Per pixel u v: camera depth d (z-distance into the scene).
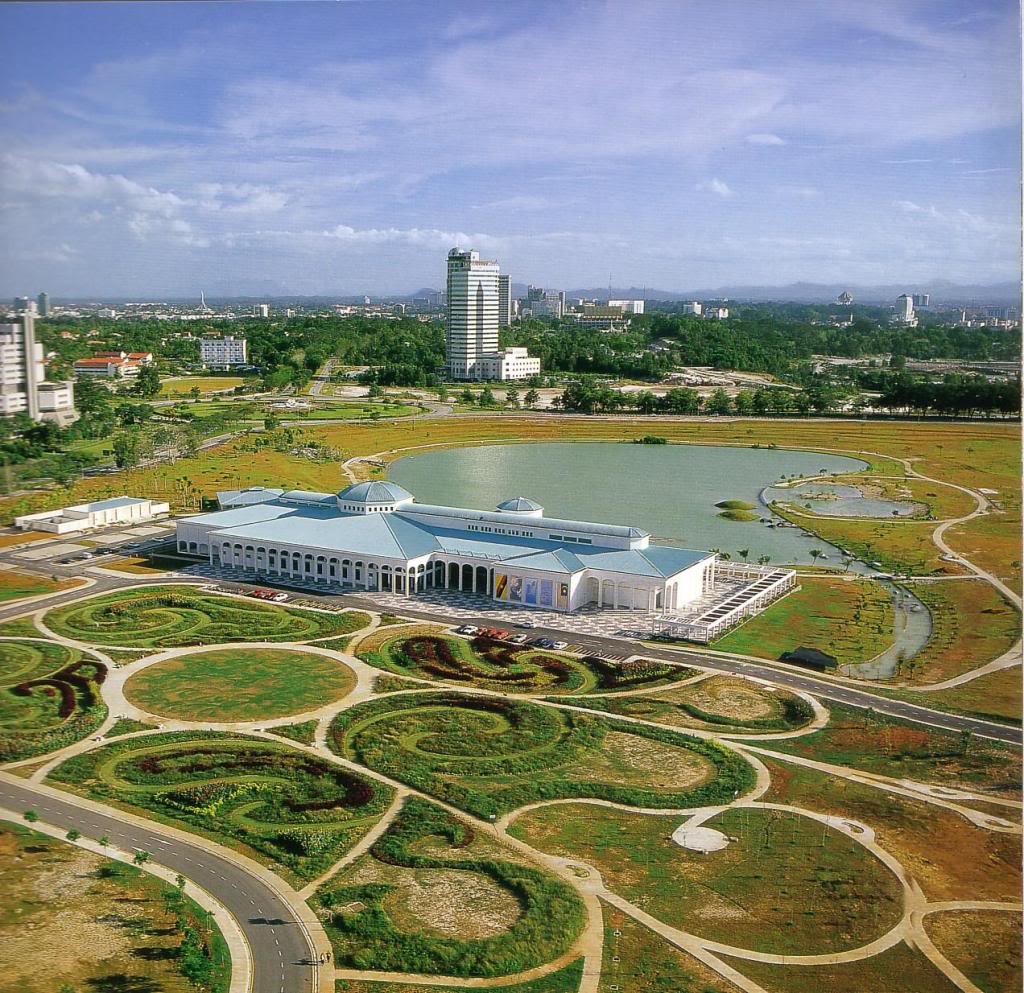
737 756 190.75
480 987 128.88
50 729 199.75
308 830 165.12
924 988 128.50
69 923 139.00
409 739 199.50
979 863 155.12
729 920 142.25
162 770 184.25
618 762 190.00
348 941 137.25
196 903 144.50
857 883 150.38
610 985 129.12
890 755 190.88
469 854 158.25
